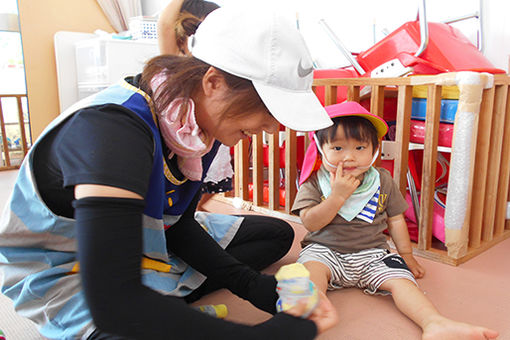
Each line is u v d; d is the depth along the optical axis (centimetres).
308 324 53
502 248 135
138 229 49
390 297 105
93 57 283
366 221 112
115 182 48
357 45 224
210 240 92
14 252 73
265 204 179
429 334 82
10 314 98
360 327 91
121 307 46
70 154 51
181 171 78
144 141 55
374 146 113
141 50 265
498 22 172
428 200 126
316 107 61
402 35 160
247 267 88
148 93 64
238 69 57
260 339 49
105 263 46
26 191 66
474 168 125
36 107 321
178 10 124
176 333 47
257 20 60
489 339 79
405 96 126
